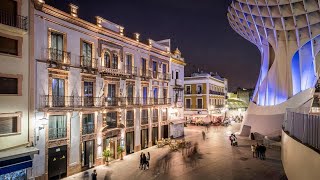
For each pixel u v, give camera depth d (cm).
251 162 2475
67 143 2086
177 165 2378
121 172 2161
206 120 5928
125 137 2809
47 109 1898
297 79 4162
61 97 2045
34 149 1758
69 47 2156
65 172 2064
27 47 1816
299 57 4091
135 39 3031
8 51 1717
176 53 4078
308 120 1233
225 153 2902
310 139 1184
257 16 4153
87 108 2230
